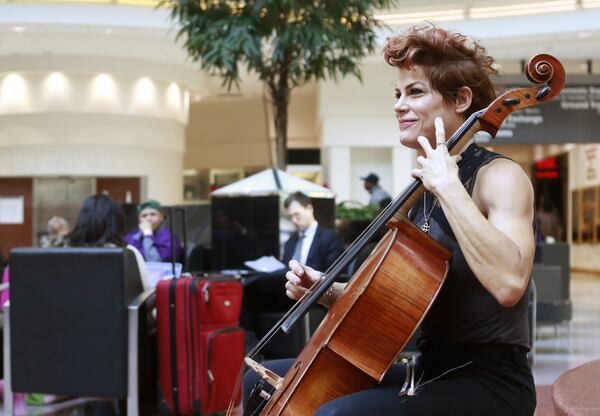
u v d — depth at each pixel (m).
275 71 7.48
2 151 13.40
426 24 1.81
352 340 1.55
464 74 1.65
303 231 5.40
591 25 10.26
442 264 1.57
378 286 1.55
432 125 1.66
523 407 1.58
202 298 3.90
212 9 7.10
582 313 9.02
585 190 18.28
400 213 1.63
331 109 12.95
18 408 4.28
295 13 6.97
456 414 1.51
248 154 17.19
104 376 3.78
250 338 4.83
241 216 6.77
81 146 13.29
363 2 7.06
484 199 1.54
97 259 3.78
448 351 1.62
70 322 3.82
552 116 10.57
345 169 12.98
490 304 1.58
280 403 1.61
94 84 13.12
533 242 1.47
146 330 4.08
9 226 13.90
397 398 1.51
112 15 10.91
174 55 13.09
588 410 2.01
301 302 1.83
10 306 3.89
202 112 17.58
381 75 13.00
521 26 10.52
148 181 13.84
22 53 12.74
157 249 5.98
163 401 3.97
